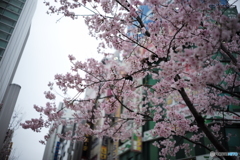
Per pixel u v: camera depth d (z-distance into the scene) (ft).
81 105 28.94
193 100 31.07
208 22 21.63
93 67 27.53
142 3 19.86
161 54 19.21
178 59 14.21
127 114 34.45
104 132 31.73
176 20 16.06
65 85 26.13
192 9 14.56
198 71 14.74
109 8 19.85
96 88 30.09
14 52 78.28
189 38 19.17
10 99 49.03
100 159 86.74
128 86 25.79
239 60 18.22
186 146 32.94
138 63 24.03
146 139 60.03
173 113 23.04
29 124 30.48
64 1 25.95
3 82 69.21
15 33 79.66
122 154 74.43
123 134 34.19
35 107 31.14
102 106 26.71
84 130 32.40
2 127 46.01
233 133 42.91
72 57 25.96
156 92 23.97
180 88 18.86
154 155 56.65
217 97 28.45
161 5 18.49
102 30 20.27
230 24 11.86
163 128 21.75
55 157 164.45
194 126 25.11
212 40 14.46
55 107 31.32
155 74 25.14
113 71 26.22
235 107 43.45
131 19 20.54
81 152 106.83
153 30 18.72
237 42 26.27
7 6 83.46
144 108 36.50
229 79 28.14
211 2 14.53
